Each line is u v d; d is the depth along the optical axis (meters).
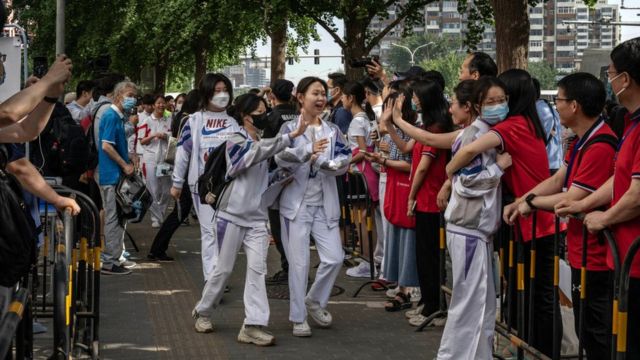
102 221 9.77
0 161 4.07
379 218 9.41
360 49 25.47
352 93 9.28
